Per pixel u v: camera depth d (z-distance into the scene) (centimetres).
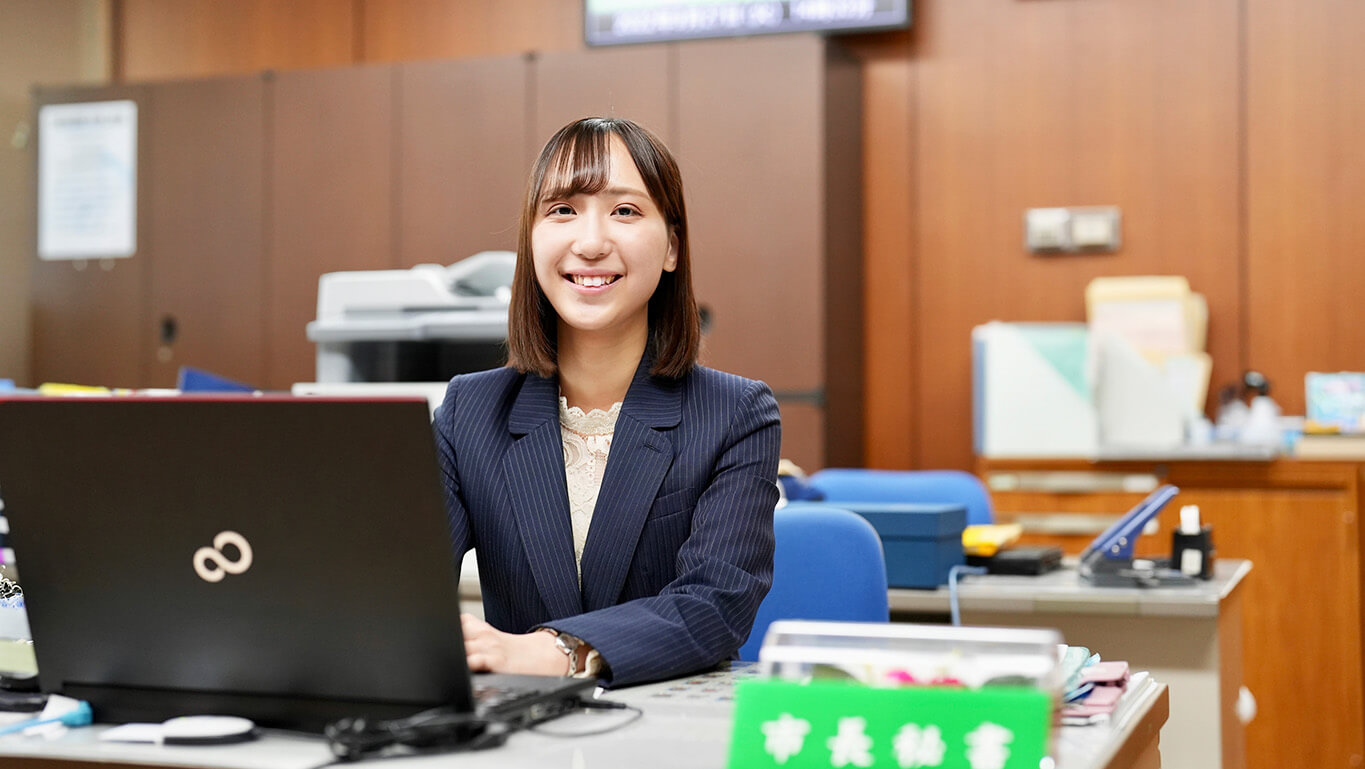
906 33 471
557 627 120
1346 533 364
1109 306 437
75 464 104
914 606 229
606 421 145
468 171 466
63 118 507
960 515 242
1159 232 448
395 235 472
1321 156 435
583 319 136
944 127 468
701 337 146
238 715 104
